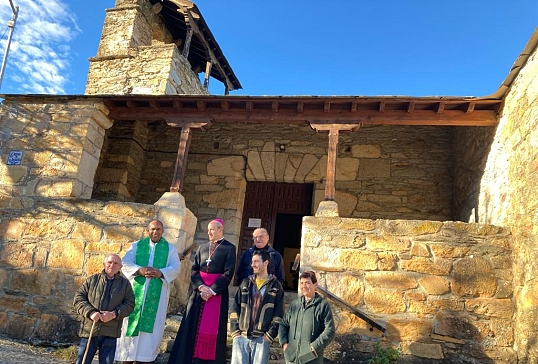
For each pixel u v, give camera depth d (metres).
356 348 4.09
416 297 4.19
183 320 3.38
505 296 4.12
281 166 6.83
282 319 3.07
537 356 3.61
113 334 3.16
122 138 7.02
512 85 4.45
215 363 3.23
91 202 5.15
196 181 6.99
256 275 3.23
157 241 3.68
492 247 4.27
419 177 6.43
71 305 4.80
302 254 4.48
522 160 4.11
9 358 3.74
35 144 5.49
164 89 7.93
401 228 4.43
